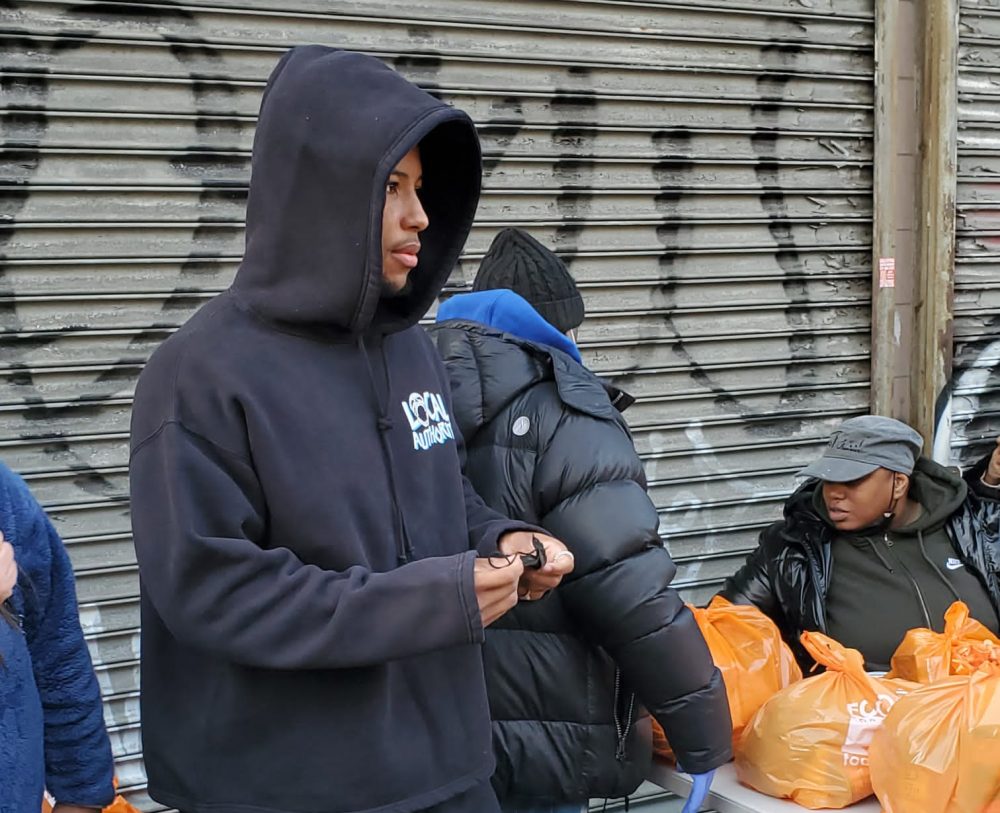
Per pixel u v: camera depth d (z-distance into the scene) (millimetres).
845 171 4078
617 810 3756
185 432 1493
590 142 3588
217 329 1558
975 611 3090
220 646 1460
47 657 1693
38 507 1670
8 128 2768
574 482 2096
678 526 3906
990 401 4461
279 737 1552
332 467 1562
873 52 4047
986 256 4375
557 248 3592
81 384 2924
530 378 2168
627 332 3750
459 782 1687
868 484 3074
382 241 1611
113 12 2842
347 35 3166
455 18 3295
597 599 2072
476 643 1568
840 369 4168
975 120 4285
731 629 2738
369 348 1706
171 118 2943
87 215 2873
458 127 1712
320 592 1476
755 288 3969
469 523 1877
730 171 3859
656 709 2152
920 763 2170
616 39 3578
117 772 3008
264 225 1595
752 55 3836
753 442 4012
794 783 2326
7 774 1498
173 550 1455
